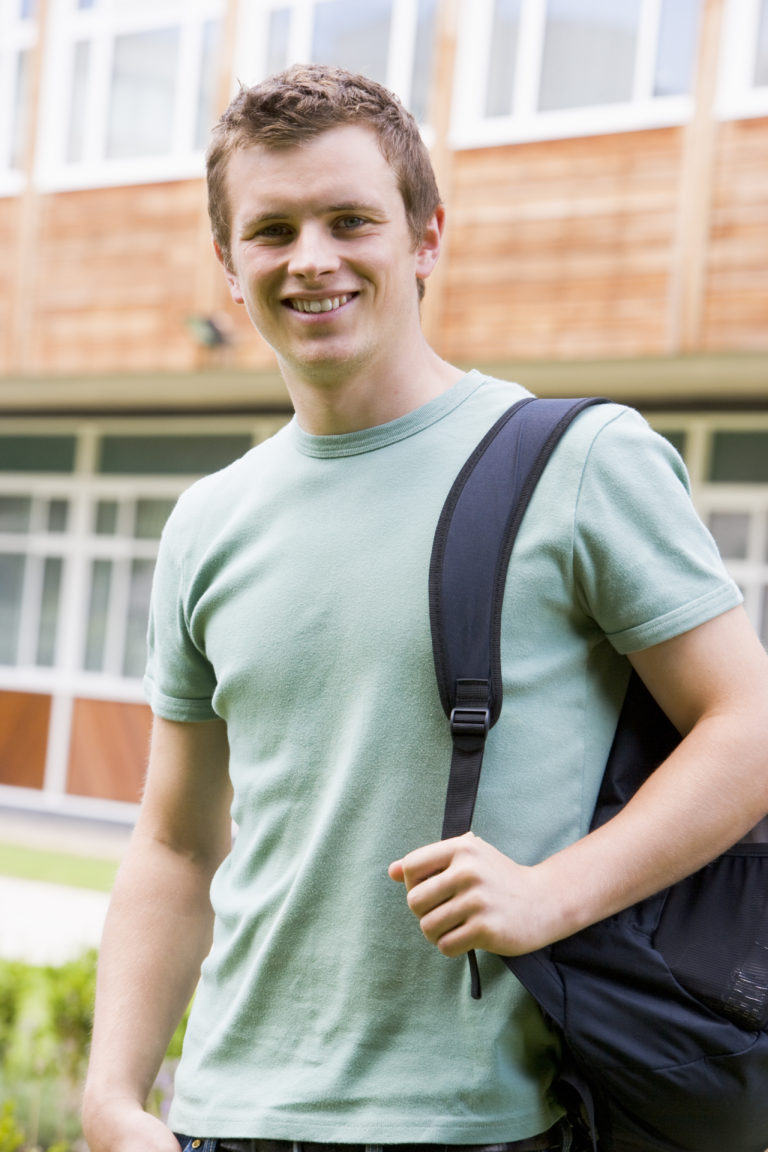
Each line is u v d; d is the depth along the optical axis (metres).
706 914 1.46
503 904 1.31
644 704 1.56
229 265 1.71
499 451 1.55
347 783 1.52
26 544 12.88
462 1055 1.46
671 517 1.49
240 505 1.71
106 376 11.35
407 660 1.51
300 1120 1.49
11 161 11.88
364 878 1.50
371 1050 1.49
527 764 1.47
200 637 1.73
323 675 1.56
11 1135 3.93
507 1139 1.44
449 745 1.49
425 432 1.61
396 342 1.62
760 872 1.48
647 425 1.57
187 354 10.86
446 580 1.49
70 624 12.66
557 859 1.38
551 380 9.85
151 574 12.36
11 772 12.82
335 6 10.48
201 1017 1.65
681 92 9.07
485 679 1.46
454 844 1.33
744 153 8.80
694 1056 1.40
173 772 1.82
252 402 11.61
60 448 12.77
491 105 9.69
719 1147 1.45
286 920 1.54
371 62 10.30
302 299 1.57
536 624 1.49
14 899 8.75
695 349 8.88
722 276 8.84
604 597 1.48
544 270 9.38
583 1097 1.43
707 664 1.45
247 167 1.58
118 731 12.44
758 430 9.75
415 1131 1.44
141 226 11.16
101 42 11.55
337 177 1.55
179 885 1.81
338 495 1.62
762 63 8.83
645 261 9.05
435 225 1.71
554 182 9.40
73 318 11.37
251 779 1.62
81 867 10.12
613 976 1.43
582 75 9.40
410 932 1.49
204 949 1.81
